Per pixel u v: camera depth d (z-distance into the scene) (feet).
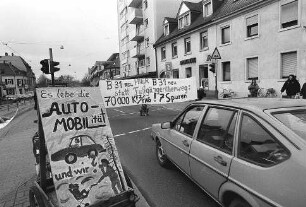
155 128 19.25
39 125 10.39
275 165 7.98
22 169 18.90
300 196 6.91
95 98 11.44
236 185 9.31
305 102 10.60
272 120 8.95
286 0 48.83
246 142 9.56
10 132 36.52
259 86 55.83
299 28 46.88
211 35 70.33
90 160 10.45
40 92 10.34
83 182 10.03
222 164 10.28
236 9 59.57
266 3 52.54
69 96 10.83
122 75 163.22
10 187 15.72
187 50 84.23
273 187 7.69
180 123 15.62
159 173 17.22
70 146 10.26
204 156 11.72
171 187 14.96
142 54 121.49
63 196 9.57
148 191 14.56
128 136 29.76
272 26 52.03
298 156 7.50
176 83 49.14
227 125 10.93
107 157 10.85
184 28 88.12
